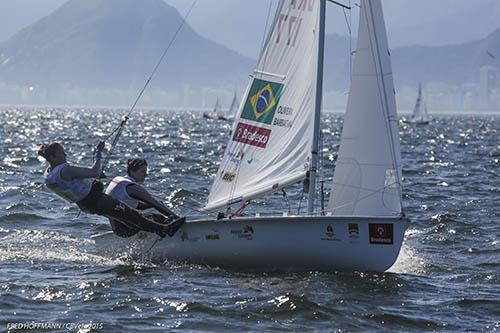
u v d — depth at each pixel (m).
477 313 50.94
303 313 49.28
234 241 59.94
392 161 59.41
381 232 58.16
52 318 47.44
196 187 120.19
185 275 58.72
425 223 86.81
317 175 67.94
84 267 61.16
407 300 53.22
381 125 59.66
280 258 59.22
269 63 62.62
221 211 64.38
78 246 69.88
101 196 59.41
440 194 115.00
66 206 94.25
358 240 58.31
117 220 61.53
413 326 48.00
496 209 98.50
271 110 62.28
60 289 53.81
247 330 46.19
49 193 106.88
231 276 58.62
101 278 57.34
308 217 58.19
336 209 60.75
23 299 51.25
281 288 55.03
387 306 51.62
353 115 60.41
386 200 59.34
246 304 50.88
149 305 50.50
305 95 61.06
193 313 49.06
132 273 59.19
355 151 60.25
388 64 60.03
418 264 65.31
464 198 110.19
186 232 61.19
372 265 58.91
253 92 63.22
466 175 148.62
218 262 60.84
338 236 58.34
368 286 56.03
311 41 60.94
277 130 62.03
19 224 82.25
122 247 63.66
